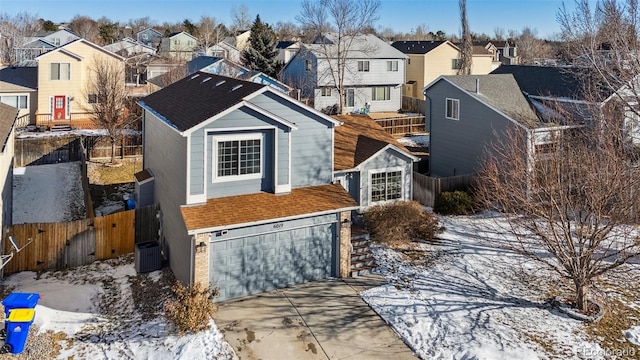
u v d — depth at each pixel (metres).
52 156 31.41
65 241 17.58
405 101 53.56
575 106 23.44
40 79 38.47
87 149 32.47
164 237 18.56
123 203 25.19
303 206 16.27
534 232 15.34
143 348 12.49
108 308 14.76
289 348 12.59
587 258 13.95
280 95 16.33
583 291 14.16
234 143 15.83
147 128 21.98
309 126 17.23
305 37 71.50
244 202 15.82
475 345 12.57
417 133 43.75
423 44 59.94
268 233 15.70
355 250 18.38
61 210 24.00
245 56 60.03
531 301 15.09
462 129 28.17
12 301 12.05
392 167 23.00
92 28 114.31
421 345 12.77
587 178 14.49
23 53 67.12
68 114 39.69
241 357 12.13
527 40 97.88
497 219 22.69
